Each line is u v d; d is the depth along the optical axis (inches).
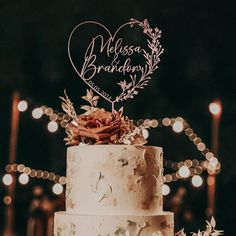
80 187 59.7
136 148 59.3
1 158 110.5
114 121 60.7
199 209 108.7
